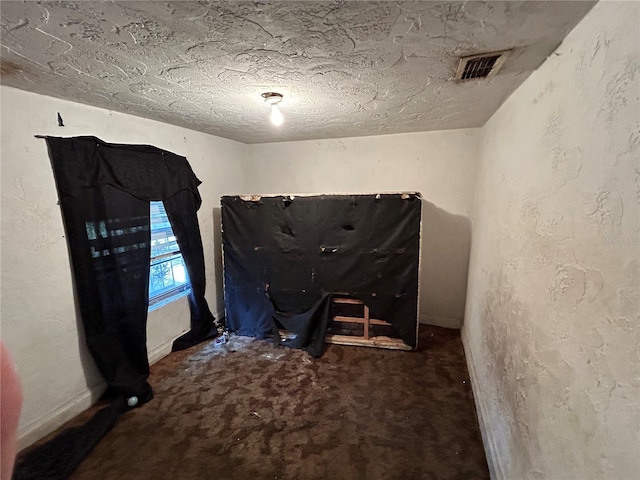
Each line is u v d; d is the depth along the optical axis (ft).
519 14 2.92
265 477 5.04
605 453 2.30
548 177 3.70
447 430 5.97
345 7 2.76
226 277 9.88
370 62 4.11
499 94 5.60
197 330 9.48
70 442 5.57
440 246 10.15
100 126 6.63
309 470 5.15
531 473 3.57
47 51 3.71
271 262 9.32
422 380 7.52
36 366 5.73
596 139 2.68
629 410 2.08
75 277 6.28
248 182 12.23
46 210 5.79
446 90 5.36
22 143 5.39
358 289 8.82
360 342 9.14
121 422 6.26
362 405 6.68
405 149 10.06
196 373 7.93
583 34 2.99
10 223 5.30
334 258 8.81
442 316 10.48
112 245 6.84
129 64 4.13
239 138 10.73
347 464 5.25
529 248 4.17
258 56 3.89
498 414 5.01
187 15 2.87
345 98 5.86
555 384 3.15
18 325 5.46
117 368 6.90
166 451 5.56
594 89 2.75
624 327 2.17
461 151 9.52
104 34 3.27
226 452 5.53
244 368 8.14
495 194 6.51
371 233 8.48
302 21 3.01
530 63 4.12
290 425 6.15
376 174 10.54
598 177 2.61
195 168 9.38
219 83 4.95
